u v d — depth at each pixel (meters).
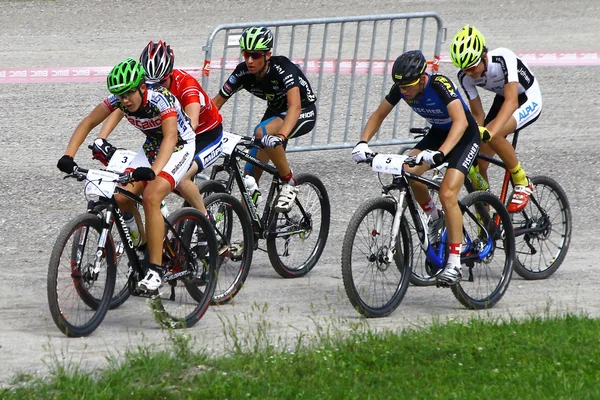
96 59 40.22
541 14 48.50
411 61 17.06
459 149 17.83
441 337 15.13
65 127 32.50
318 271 20.88
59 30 44.50
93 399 12.39
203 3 49.34
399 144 30.72
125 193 16.05
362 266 20.12
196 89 18.27
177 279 16.83
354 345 14.73
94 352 15.02
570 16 48.28
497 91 20.70
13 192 26.05
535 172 28.98
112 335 16.08
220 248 18.28
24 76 37.94
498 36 44.72
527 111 20.92
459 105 17.38
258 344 14.79
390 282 19.12
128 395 12.47
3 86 36.69
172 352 14.52
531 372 13.41
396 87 18.03
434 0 50.66
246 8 48.34
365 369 13.77
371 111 34.34
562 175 28.66
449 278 17.52
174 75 18.36
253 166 20.36
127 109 15.98
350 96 30.19
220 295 18.45
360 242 19.42
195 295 17.31
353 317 17.45
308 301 18.56
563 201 20.91
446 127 18.20
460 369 13.63
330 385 13.05
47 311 17.33
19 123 32.72
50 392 12.75
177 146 16.62
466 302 18.12
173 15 47.19
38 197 25.75
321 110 34.41
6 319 16.80
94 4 49.06
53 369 13.88
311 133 32.03
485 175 20.80
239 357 14.15
